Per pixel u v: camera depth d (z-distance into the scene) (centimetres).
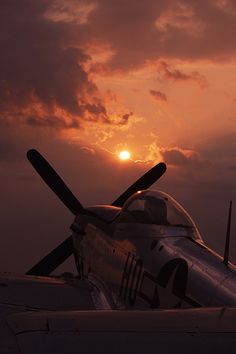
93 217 825
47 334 193
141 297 534
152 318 196
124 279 602
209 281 411
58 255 1063
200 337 175
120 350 176
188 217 549
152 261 521
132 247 590
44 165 1114
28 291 578
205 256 460
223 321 183
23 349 184
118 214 695
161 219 553
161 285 480
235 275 409
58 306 562
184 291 430
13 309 529
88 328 194
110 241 692
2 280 603
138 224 590
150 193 602
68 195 1101
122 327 191
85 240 821
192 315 193
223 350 167
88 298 602
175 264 470
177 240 520
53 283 619
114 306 612
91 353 177
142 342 178
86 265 799
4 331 213
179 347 172
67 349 180
